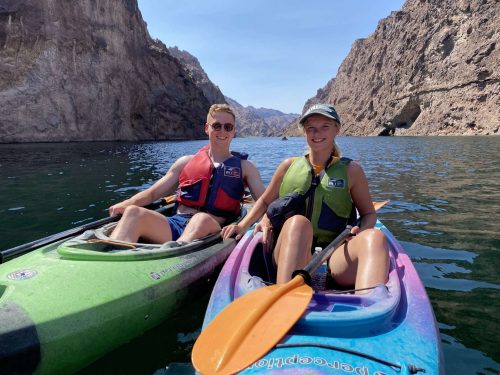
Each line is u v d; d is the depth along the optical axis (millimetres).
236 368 1688
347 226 2914
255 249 3146
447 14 51594
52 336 2121
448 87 47625
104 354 2457
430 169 11000
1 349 1972
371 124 69125
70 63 33312
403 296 2340
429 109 50906
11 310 2146
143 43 47000
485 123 40844
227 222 4156
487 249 4238
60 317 2207
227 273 2703
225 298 2371
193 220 3559
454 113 45469
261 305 2018
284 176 3164
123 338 2543
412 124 56656
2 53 29391
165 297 2791
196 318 2939
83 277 2561
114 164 13492
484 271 3672
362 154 17719
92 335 2307
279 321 1918
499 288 3318
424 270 3721
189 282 3012
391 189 7898
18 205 6688
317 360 1709
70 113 32938
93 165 13125
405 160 14109
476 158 13930
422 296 2320
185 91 51500
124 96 39281
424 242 4504
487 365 2322
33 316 2146
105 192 7887
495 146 20344
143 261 2949
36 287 2367
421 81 53156
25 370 2035
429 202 6562
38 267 2613
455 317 2867
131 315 2537
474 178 9000
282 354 1774
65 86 32656
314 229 3018
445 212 5828
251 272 3006
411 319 2086
